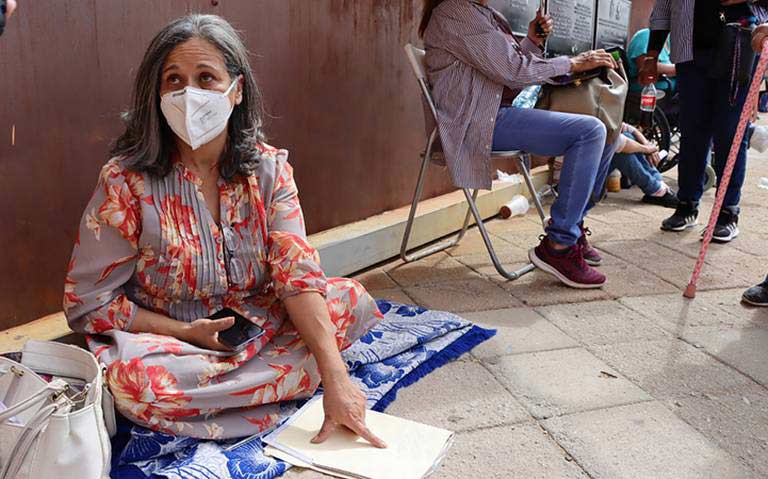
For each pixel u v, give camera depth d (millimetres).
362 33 3342
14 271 2197
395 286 3154
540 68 2977
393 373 2201
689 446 1854
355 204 3531
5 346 2084
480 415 1999
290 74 3000
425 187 4082
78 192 2316
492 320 2744
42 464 1369
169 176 1840
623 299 2992
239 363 1812
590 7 5344
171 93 1730
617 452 1820
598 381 2227
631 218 4492
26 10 2070
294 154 3105
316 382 1966
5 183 2117
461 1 2977
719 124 3693
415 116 3832
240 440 1802
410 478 1643
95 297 1794
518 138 3070
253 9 2770
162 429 1709
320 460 1702
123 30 2336
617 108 3176
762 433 1927
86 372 1606
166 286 1866
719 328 2678
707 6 3543
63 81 2201
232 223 1906
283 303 1915
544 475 1712
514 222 4371
